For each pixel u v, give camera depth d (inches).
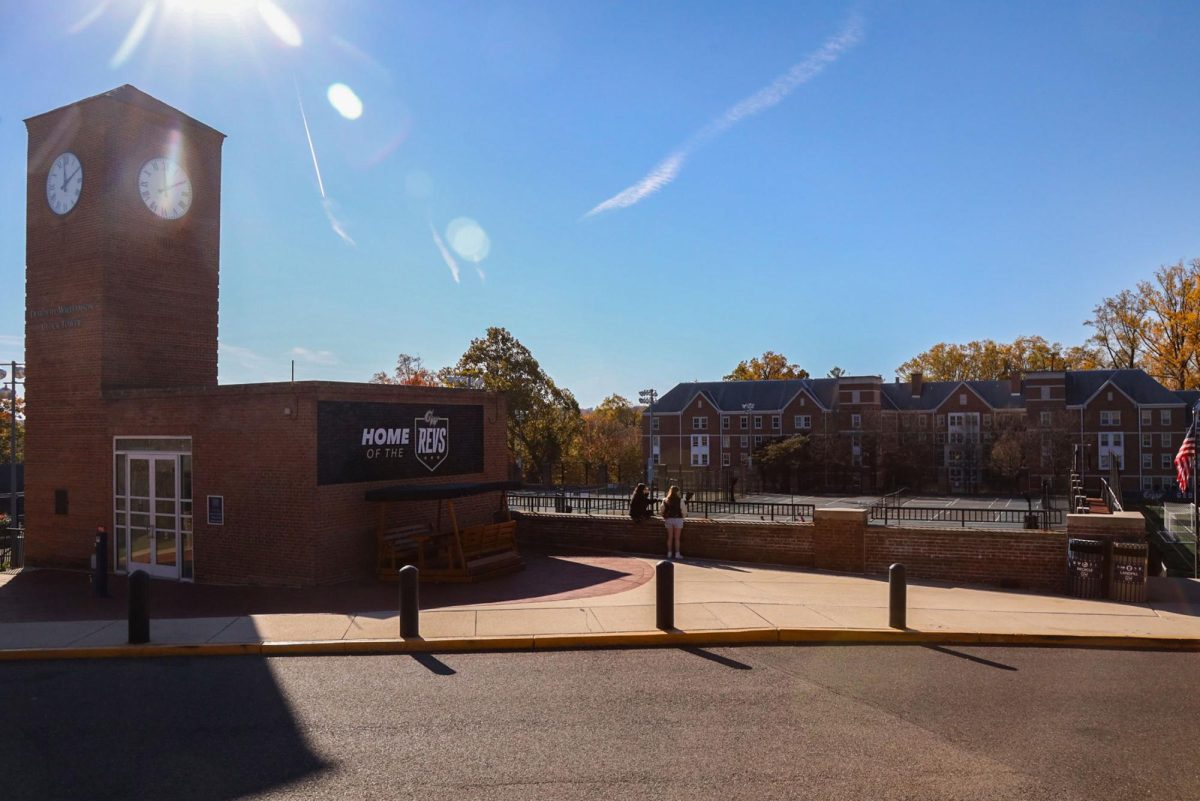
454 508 757.9
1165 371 2881.4
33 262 783.7
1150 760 277.3
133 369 761.0
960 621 480.7
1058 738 297.9
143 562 708.7
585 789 251.4
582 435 2883.9
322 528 618.2
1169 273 2728.8
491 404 815.1
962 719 318.3
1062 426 2913.4
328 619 473.4
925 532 663.1
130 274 760.3
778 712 324.2
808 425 3287.4
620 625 454.0
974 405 3179.1
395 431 691.4
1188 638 446.0
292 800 244.2
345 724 308.5
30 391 781.9
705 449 3415.4
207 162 829.2
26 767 269.0
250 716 318.0
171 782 256.8
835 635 444.8
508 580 617.6
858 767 269.1
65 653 409.1
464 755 278.2
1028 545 633.6
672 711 324.2
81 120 757.3
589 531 810.8
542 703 333.4
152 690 352.5
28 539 781.9
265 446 632.4
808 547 704.4
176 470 682.2
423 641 419.5
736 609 498.9
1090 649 441.1
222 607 531.2
